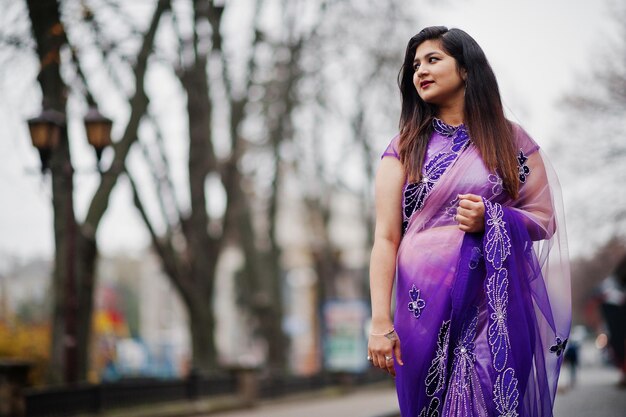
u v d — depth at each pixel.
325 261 39.22
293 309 67.75
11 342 17.94
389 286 3.34
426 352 3.23
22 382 12.85
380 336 3.28
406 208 3.36
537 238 3.32
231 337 70.19
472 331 3.19
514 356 3.12
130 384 16.38
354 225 57.09
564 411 12.45
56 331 16.56
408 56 3.49
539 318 3.27
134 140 18.09
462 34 3.43
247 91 25.56
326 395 29.58
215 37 22.73
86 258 17.39
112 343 26.45
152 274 73.75
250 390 22.45
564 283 3.36
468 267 3.20
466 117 3.36
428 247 3.27
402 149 3.41
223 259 71.19
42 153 14.77
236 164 25.23
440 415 3.22
